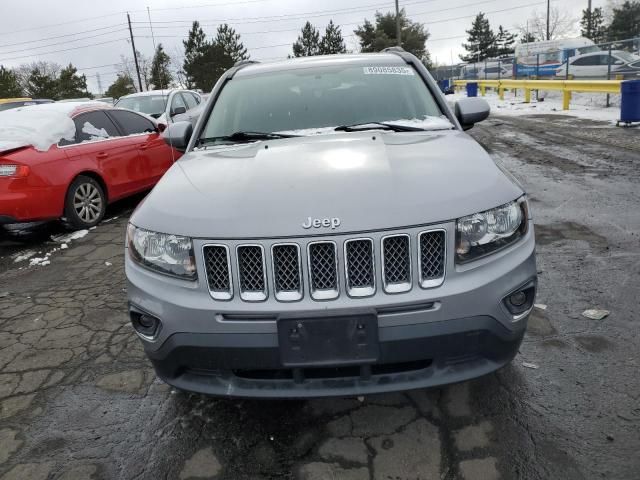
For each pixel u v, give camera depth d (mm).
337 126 3266
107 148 6746
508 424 2459
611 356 2965
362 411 2629
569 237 4977
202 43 51875
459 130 3160
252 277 2123
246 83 3768
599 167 7898
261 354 2129
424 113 3371
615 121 13055
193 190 2451
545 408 2553
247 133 3248
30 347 3602
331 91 3539
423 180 2268
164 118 9664
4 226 6898
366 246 2068
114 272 5035
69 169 6152
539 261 4445
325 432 2498
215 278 2170
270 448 2420
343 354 2074
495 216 2221
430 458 2283
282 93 3580
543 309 3572
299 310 2062
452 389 2746
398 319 2066
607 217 5492
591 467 2170
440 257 2115
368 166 2402
